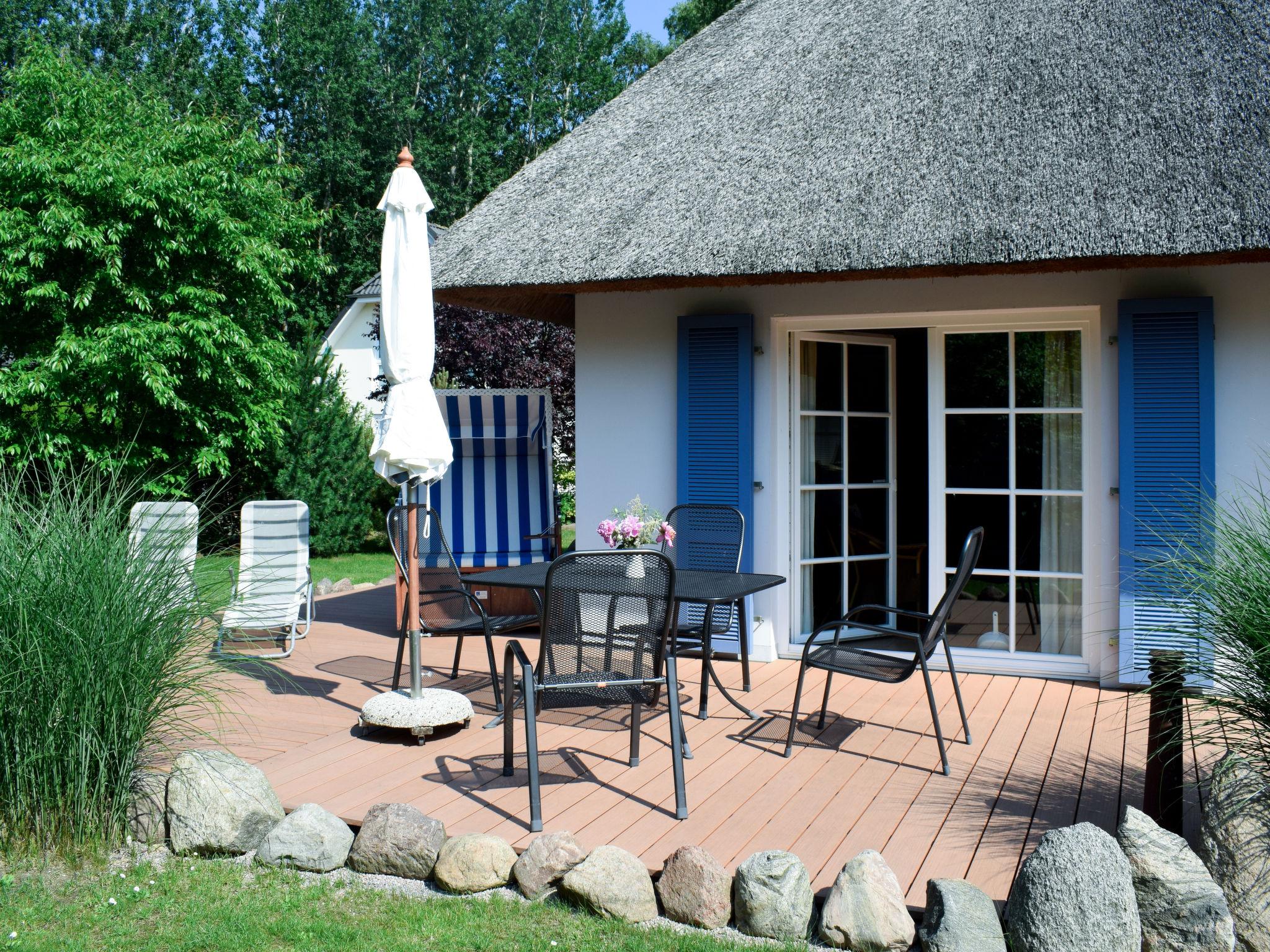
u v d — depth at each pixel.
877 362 6.74
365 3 35.12
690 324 6.32
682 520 6.28
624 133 7.47
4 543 3.41
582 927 3.06
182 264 12.12
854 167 5.90
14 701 3.31
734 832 3.58
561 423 14.91
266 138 31.36
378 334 17.53
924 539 7.34
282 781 4.09
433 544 7.93
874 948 2.88
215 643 3.91
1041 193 5.25
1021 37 6.41
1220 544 3.49
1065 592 5.89
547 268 6.15
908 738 4.75
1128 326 5.42
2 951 2.88
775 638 6.43
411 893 3.31
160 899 3.21
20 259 11.07
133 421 11.73
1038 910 2.77
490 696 5.49
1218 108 5.32
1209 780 3.19
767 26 8.33
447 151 33.53
